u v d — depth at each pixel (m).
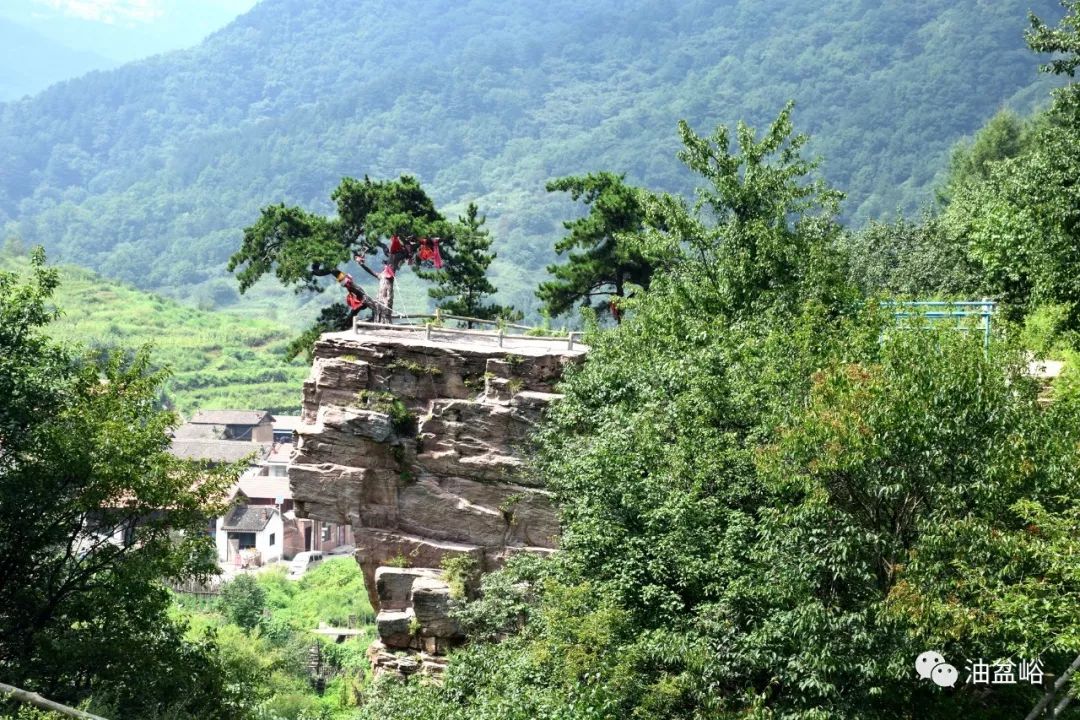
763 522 25.38
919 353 24.03
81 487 31.28
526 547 40.16
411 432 41.31
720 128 39.97
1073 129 39.50
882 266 57.06
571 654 26.69
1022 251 42.28
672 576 27.14
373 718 32.44
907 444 23.25
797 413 24.88
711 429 28.34
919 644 23.22
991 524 22.84
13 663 29.45
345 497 41.06
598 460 29.31
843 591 24.50
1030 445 22.98
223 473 32.97
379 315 53.22
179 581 32.62
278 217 58.41
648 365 33.78
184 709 30.56
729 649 25.17
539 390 41.47
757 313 35.91
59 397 33.00
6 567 30.73
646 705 25.38
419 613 39.03
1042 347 26.67
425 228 57.34
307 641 68.50
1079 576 20.55
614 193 56.91
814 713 22.89
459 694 30.84
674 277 38.72
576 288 57.22
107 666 30.53
